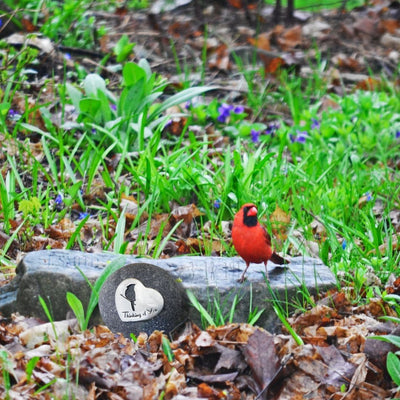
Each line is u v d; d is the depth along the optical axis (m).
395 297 7.07
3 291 7.16
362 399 6.01
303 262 7.61
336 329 6.81
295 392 6.13
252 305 7.11
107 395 5.84
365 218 9.39
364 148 12.47
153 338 6.71
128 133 10.85
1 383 5.75
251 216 6.72
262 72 15.19
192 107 12.93
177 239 9.17
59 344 6.43
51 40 14.70
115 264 6.93
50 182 9.84
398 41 17.17
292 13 17.73
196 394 5.96
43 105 11.14
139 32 16.38
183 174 9.84
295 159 11.33
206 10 17.72
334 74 15.70
